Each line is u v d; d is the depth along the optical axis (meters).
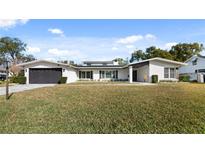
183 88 15.44
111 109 7.98
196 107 8.12
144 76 29.88
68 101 9.83
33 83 29.34
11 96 11.71
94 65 35.78
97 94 12.20
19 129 5.83
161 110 7.69
